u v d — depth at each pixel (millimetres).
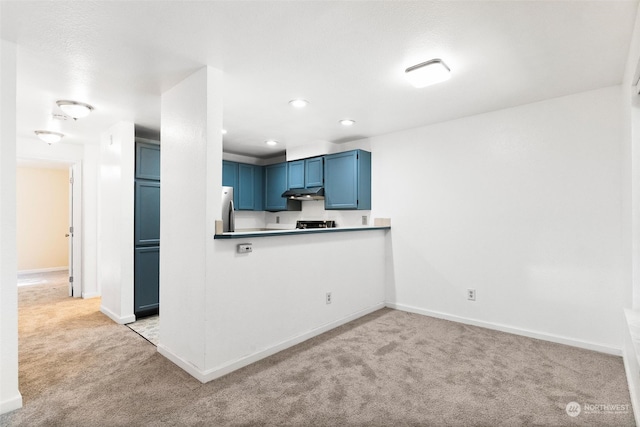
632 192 2098
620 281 2598
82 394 2053
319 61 2221
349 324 3418
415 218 3834
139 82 2521
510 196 3143
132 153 3627
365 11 1675
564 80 2523
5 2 1563
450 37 1926
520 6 1637
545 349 2725
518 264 3096
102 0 1561
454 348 2762
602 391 2068
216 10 1655
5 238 1907
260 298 2588
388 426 1745
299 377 2268
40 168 6938
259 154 5672
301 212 5379
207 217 2236
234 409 1893
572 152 2812
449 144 3562
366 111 3266
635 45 1785
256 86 2639
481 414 1844
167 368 2408
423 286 3760
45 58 2139
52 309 4078
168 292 2594
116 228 3633
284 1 1588
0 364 1869
